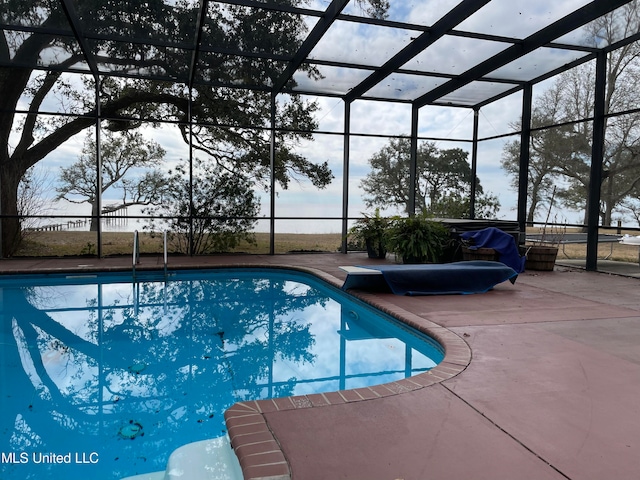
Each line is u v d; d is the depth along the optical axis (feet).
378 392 8.36
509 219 30.07
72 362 12.39
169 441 8.23
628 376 9.30
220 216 30.17
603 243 24.45
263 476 5.53
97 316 17.12
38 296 19.95
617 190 22.88
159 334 15.03
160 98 29.45
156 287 22.16
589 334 12.49
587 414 7.52
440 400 8.03
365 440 6.52
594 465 5.95
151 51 24.23
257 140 30.89
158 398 10.11
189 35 22.25
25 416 9.18
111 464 7.44
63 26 21.39
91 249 28.25
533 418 7.34
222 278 24.57
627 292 18.86
